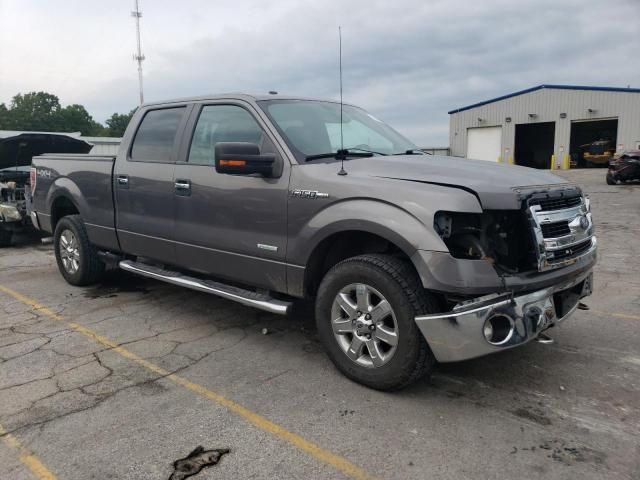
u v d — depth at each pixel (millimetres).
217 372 3783
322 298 3635
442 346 3066
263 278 4023
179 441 2881
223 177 4188
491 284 3016
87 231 5801
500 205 3094
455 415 3148
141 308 5363
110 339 4465
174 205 4629
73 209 6559
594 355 4023
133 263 5422
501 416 3135
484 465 2652
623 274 6535
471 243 3160
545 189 3391
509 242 3221
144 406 3277
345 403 3299
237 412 3195
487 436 2916
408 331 3182
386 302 3268
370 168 3617
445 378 3643
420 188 3191
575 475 2566
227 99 4434
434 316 3062
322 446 2826
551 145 38375
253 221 3990
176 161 4668
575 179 23344
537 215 3213
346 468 2635
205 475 2586
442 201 3059
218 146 3637
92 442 2881
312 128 4176
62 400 3359
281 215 3803
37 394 3443
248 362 3961
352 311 3477
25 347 4285
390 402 3309
